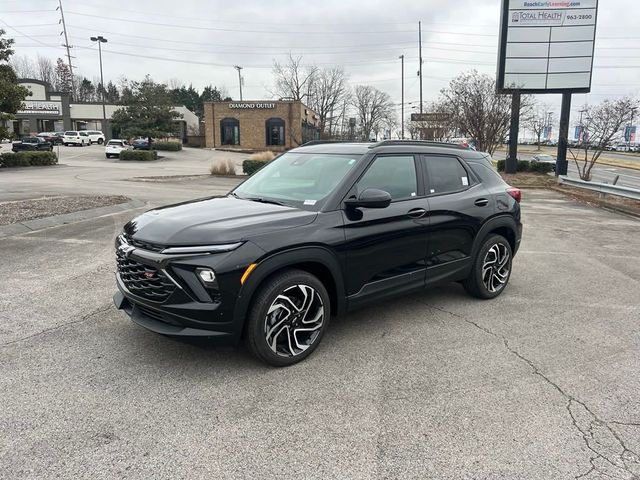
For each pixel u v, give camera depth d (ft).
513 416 10.27
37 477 8.16
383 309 16.89
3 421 9.73
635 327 15.52
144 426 9.68
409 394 11.12
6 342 13.47
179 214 12.71
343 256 13.00
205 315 11.04
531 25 74.64
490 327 15.31
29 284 18.43
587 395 11.21
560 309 17.17
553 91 76.48
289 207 13.32
